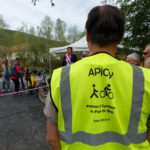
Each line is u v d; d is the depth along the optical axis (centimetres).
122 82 85
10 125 419
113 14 89
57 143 92
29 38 3144
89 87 86
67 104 86
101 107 85
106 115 85
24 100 696
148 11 676
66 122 86
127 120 83
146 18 690
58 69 94
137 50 803
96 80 87
